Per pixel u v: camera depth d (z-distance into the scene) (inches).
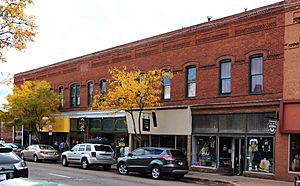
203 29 956.6
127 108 981.2
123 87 953.5
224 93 907.4
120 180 770.8
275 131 784.3
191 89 988.6
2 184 230.7
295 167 759.7
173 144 1028.5
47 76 1599.4
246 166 846.5
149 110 1069.8
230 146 895.1
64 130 1453.0
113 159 1027.9
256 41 841.5
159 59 1075.3
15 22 555.5
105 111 1263.5
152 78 965.2
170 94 1035.9
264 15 828.6
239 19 874.8
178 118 997.8
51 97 1430.9
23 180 232.2
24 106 1381.6
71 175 836.0
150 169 837.2
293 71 770.2
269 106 805.2
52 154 1259.8
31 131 1455.5
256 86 844.6
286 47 784.9
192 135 970.1
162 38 1065.5
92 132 1334.9
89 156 1011.3
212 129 923.4
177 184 732.0
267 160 808.9
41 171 910.4
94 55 1328.7
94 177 809.5
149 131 1078.4
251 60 856.9
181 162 820.0
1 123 1911.9
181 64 1010.1
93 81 1330.0
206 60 946.1
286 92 778.2
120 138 1215.6
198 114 957.2
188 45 995.3
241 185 692.7
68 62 1466.5
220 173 894.4
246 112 850.8
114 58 1237.7
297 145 761.0
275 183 725.9
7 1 538.6
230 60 895.7
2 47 562.9
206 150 939.3
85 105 1364.4
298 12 769.6
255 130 832.3
